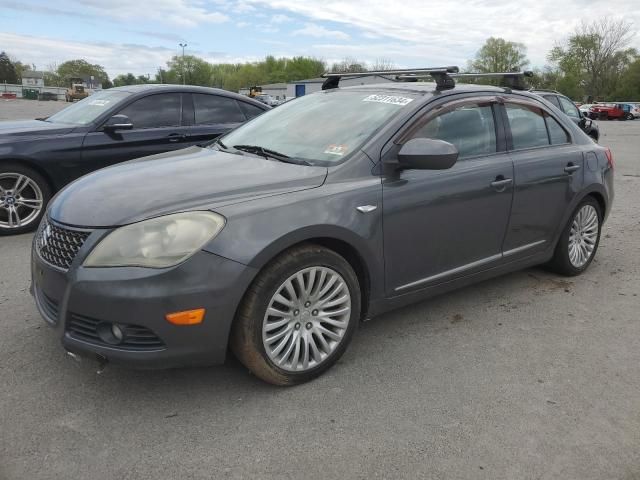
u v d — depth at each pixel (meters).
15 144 5.75
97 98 6.91
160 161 3.58
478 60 96.56
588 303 4.32
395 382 3.11
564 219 4.54
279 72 123.06
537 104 4.45
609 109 53.22
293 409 2.83
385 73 4.23
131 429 2.64
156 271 2.54
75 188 3.18
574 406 2.93
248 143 3.88
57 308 2.75
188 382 3.05
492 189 3.82
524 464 2.47
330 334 3.11
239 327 2.78
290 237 2.81
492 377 3.20
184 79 111.75
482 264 3.94
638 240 6.20
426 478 2.37
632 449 2.60
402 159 3.22
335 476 2.37
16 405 2.80
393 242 3.31
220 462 2.44
